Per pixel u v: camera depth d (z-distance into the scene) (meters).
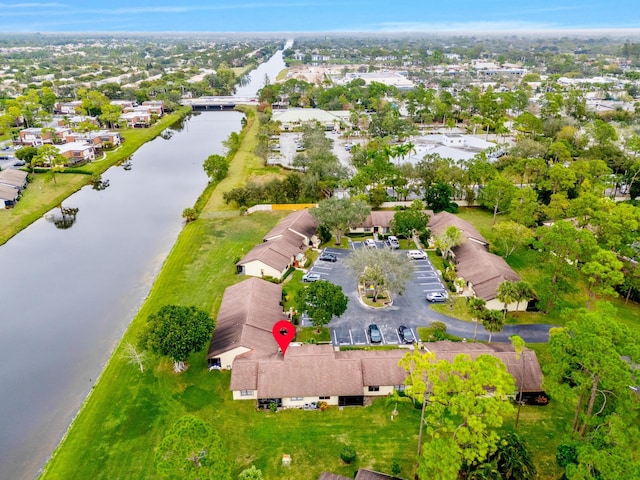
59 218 121.38
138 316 75.50
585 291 80.81
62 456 50.38
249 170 152.38
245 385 56.91
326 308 66.31
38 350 69.50
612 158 131.25
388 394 58.56
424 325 71.75
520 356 58.47
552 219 107.38
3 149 180.50
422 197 124.56
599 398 46.34
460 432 42.06
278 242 90.81
